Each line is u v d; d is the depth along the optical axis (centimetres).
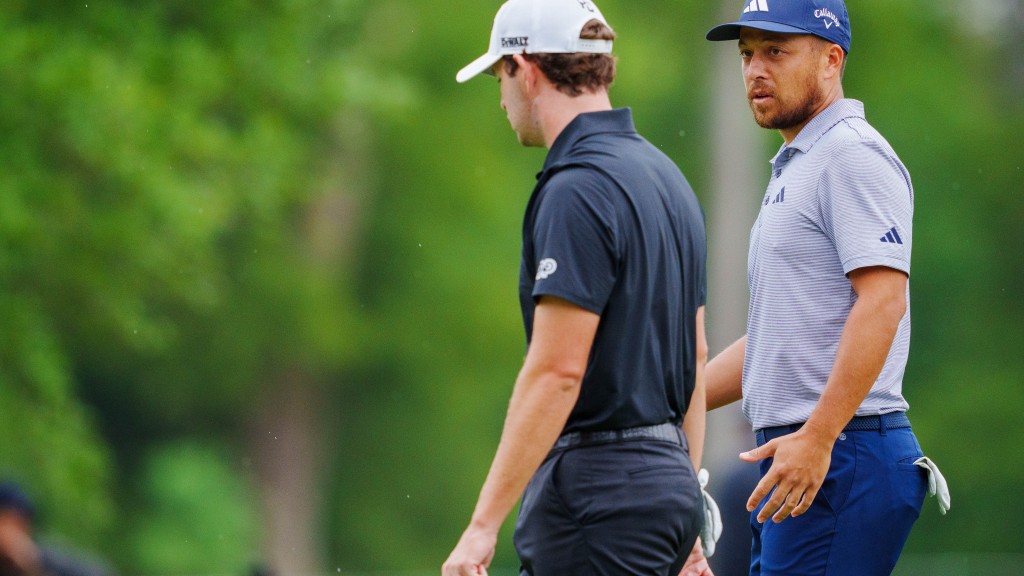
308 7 5509
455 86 9225
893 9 9525
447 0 9119
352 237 9694
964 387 10075
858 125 1352
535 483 1273
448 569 1200
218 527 9281
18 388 5444
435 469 9969
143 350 8312
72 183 5394
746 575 1953
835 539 1340
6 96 4903
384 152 9512
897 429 1353
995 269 10412
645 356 1258
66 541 5828
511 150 9625
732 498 1981
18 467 5481
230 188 5750
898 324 1291
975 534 9800
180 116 5225
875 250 1298
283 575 9650
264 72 5519
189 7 5503
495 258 9700
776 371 1364
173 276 5706
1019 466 9862
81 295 5800
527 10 1300
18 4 5041
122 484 9388
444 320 9694
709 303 8988
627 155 1277
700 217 1340
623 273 1244
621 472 1245
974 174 10400
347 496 9962
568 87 1292
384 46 9100
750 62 1386
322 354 9294
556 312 1218
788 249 1359
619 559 1238
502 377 9712
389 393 9900
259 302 8906
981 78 10806
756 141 9162
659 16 9181
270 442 9731
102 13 5184
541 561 1259
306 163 7781
